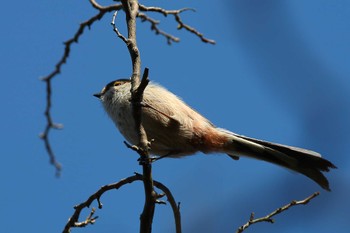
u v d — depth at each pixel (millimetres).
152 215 6672
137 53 6816
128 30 7051
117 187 7047
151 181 6555
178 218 6652
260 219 6324
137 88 6367
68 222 7059
